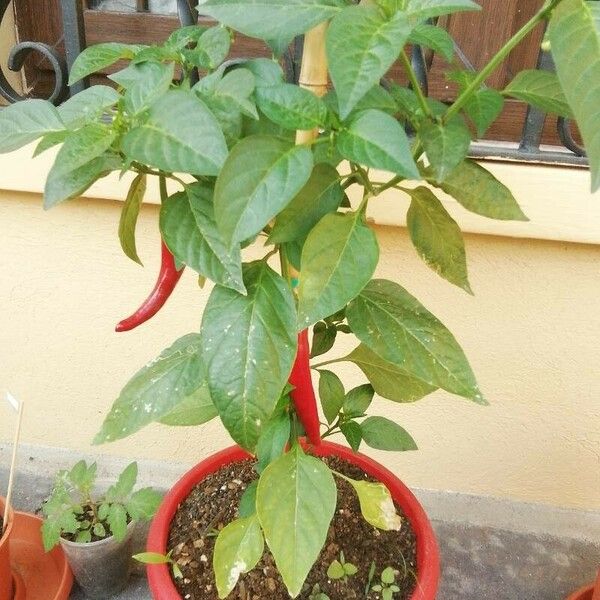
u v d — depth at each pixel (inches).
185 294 50.3
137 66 25.2
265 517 29.2
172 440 59.0
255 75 24.6
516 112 61.4
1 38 56.1
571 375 50.4
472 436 55.0
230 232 21.1
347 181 28.9
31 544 50.9
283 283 27.1
